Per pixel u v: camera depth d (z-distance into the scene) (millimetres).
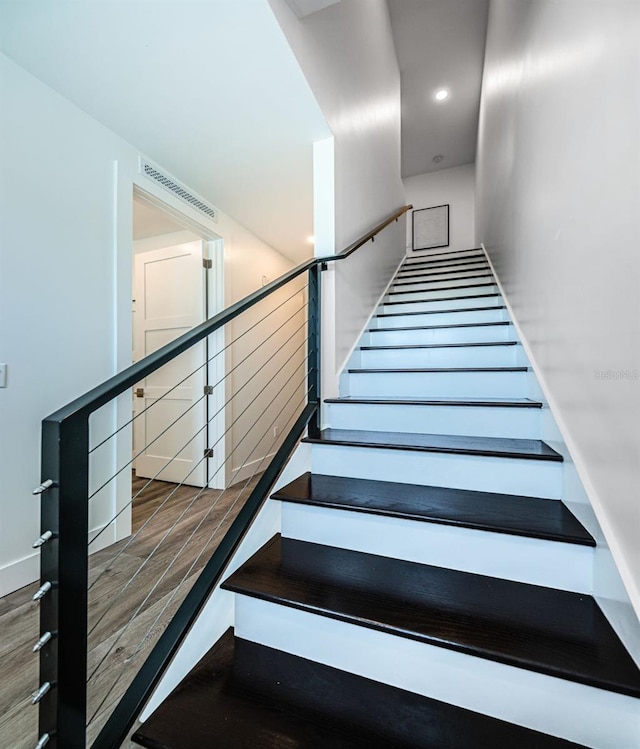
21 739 971
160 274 3402
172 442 3326
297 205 3010
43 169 1766
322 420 1952
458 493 1403
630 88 827
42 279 1759
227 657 1094
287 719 902
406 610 1006
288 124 2064
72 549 703
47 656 693
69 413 698
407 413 1829
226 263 3180
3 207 1613
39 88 1748
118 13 1438
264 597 1094
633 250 816
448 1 3715
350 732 866
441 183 6598
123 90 1812
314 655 1070
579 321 1149
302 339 4547
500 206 2982
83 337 1940
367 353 2596
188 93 1838
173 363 3318
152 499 2865
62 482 685
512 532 1099
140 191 2322
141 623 1414
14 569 1623
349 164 2430
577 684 799
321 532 1370
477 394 2051
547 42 1531
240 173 2541
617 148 893
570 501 1209
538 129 1698
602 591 961
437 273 4062
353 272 2508
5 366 1611
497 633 911
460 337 2654
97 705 1064
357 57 2607
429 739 844
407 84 4820
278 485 1499
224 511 2602
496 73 3215
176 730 879
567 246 1268
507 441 1586
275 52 1623
